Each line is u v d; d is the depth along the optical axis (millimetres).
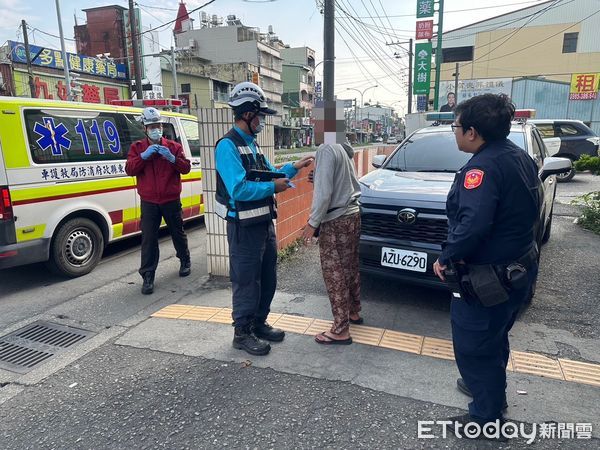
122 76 26891
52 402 2781
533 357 3186
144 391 2859
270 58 60219
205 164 4742
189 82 42594
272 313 3975
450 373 2992
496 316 2209
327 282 3332
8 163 4336
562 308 4039
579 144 12992
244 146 3080
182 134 6824
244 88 3045
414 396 2748
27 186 4484
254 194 2967
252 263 3168
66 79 19719
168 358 3256
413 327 3680
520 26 29438
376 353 3264
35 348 3484
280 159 25656
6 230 4352
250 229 3119
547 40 29078
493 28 30016
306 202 6500
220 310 4082
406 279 3746
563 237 6594
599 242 6277
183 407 2688
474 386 2377
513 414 2580
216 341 3488
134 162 4379
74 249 5047
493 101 2104
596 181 13070
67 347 3480
